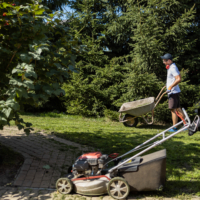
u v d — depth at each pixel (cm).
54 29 389
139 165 335
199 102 923
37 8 310
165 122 955
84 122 941
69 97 1083
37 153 516
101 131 758
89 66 1109
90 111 1062
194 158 486
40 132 708
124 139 653
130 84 905
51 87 352
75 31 1079
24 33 333
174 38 973
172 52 1029
